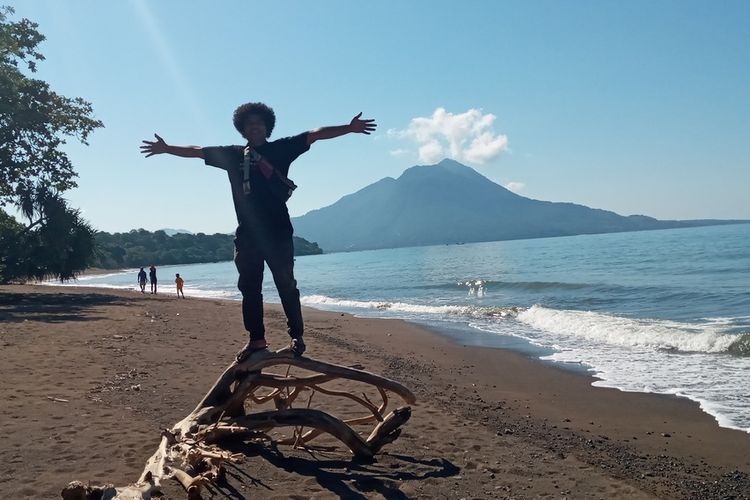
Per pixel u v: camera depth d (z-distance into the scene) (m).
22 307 20.61
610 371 11.16
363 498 4.38
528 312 20.89
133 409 6.87
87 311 19.86
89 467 4.81
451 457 5.71
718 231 141.75
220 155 4.57
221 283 58.25
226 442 4.97
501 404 8.93
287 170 4.62
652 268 41.88
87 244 29.72
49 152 27.33
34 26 26.75
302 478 4.71
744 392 9.13
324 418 5.01
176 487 4.28
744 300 22.02
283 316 20.31
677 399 8.96
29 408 6.67
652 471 5.96
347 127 4.50
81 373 8.80
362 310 26.17
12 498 4.16
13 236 29.17
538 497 4.75
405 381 10.38
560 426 7.73
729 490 5.48
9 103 24.80
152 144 4.55
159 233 166.12
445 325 19.16
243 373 5.04
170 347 12.13
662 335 14.21
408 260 103.94
